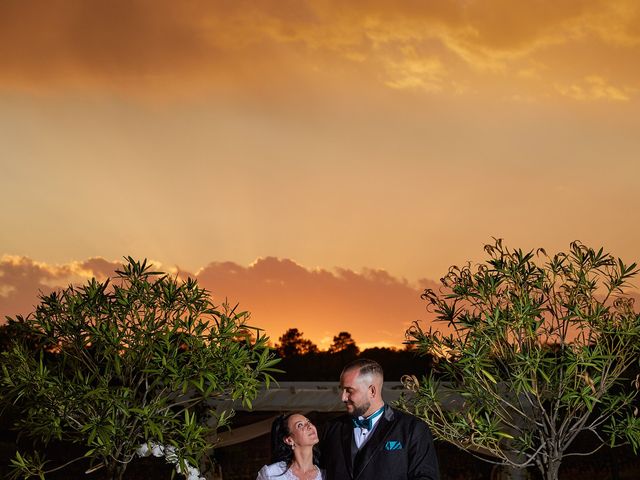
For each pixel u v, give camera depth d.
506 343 6.50
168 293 6.22
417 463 4.61
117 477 6.20
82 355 6.45
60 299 6.34
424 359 32.56
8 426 11.48
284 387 14.38
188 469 6.38
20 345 6.32
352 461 4.67
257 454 16.47
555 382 6.46
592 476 15.55
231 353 6.09
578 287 6.45
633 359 6.66
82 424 6.36
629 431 6.35
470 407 6.56
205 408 8.72
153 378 6.48
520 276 6.55
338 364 40.91
